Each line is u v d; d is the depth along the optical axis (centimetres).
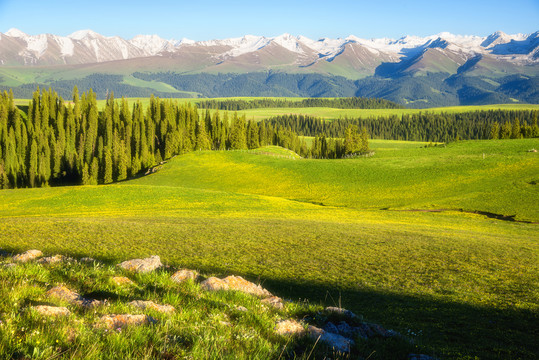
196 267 2509
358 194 7944
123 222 4525
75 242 3234
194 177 10312
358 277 2414
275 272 2495
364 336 941
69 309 657
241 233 3959
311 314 1025
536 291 2088
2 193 7338
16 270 827
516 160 8400
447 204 6456
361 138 17350
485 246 3503
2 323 509
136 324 633
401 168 9206
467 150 11650
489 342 1257
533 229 4841
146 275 1059
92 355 481
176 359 535
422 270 2619
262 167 10731
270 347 665
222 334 673
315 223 4856
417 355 856
